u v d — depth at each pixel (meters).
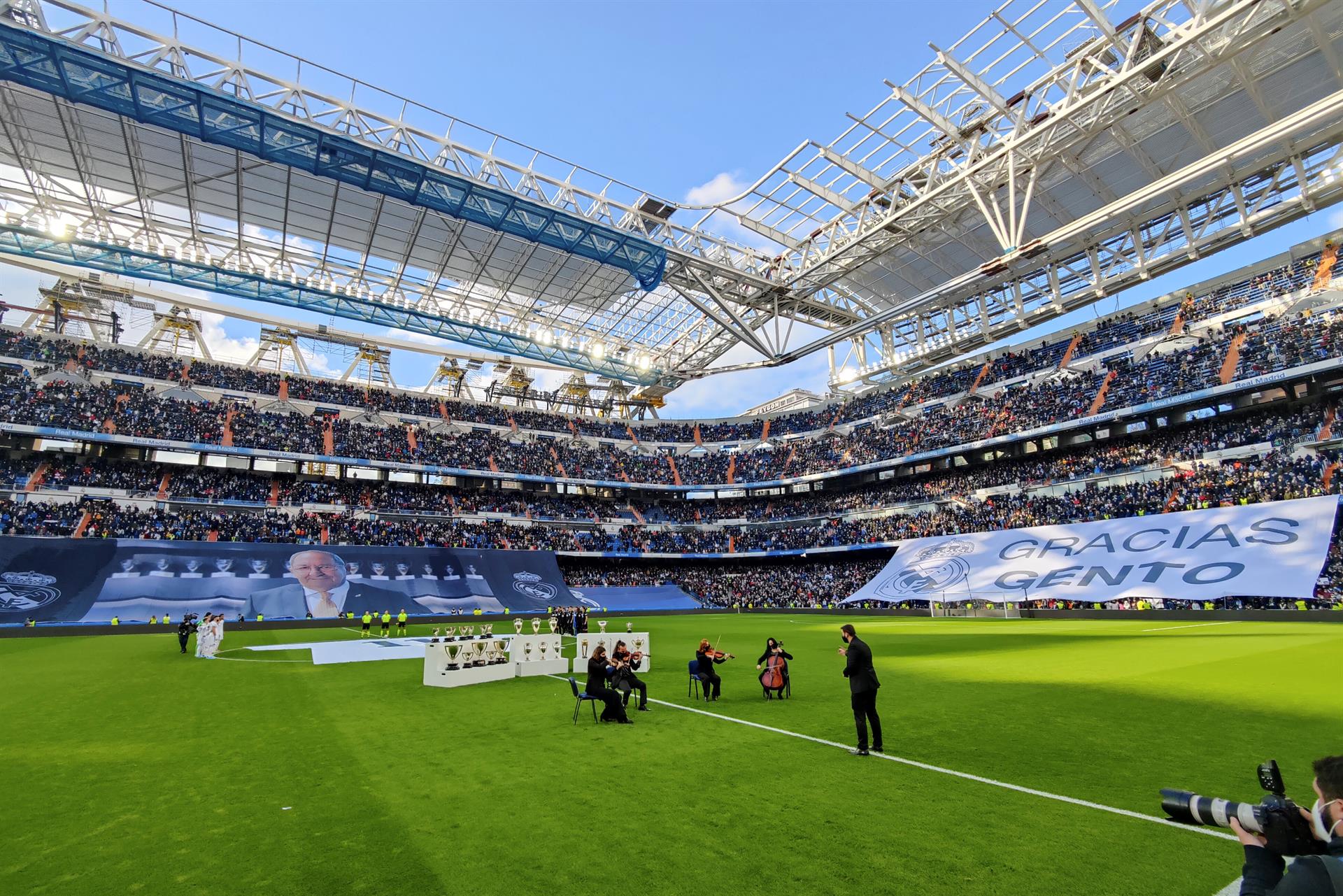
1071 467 50.59
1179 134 35.09
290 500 53.88
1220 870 5.33
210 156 33.22
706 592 65.38
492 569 55.34
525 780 8.12
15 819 6.87
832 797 7.30
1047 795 7.28
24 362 49.25
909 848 5.85
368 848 6.03
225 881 5.37
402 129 31.55
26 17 24.50
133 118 28.17
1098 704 12.36
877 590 48.88
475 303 47.47
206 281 40.56
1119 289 43.84
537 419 73.06
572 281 46.22
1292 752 8.75
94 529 44.62
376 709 13.12
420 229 39.03
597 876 5.38
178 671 19.73
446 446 63.47
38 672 19.45
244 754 9.52
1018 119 32.28
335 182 35.03
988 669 18.16
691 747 9.77
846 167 37.28
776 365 51.53
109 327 58.06
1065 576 39.78
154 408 51.72
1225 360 43.94
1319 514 33.84
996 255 45.56
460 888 5.20
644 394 77.50
